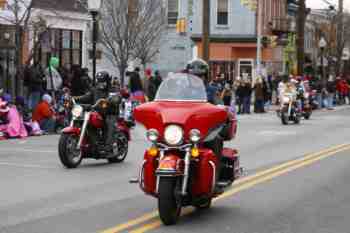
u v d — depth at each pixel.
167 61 58.38
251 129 28.56
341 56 75.06
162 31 54.09
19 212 11.14
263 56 59.00
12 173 15.55
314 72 62.81
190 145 10.09
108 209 11.42
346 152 20.12
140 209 11.45
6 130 23.22
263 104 40.81
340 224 10.56
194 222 10.52
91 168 16.47
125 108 27.34
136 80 30.94
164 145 10.20
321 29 76.69
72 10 42.31
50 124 24.77
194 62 11.27
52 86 27.02
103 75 16.95
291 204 12.07
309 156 19.00
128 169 16.34
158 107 10.31
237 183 14.08
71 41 42.88
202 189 10.31
